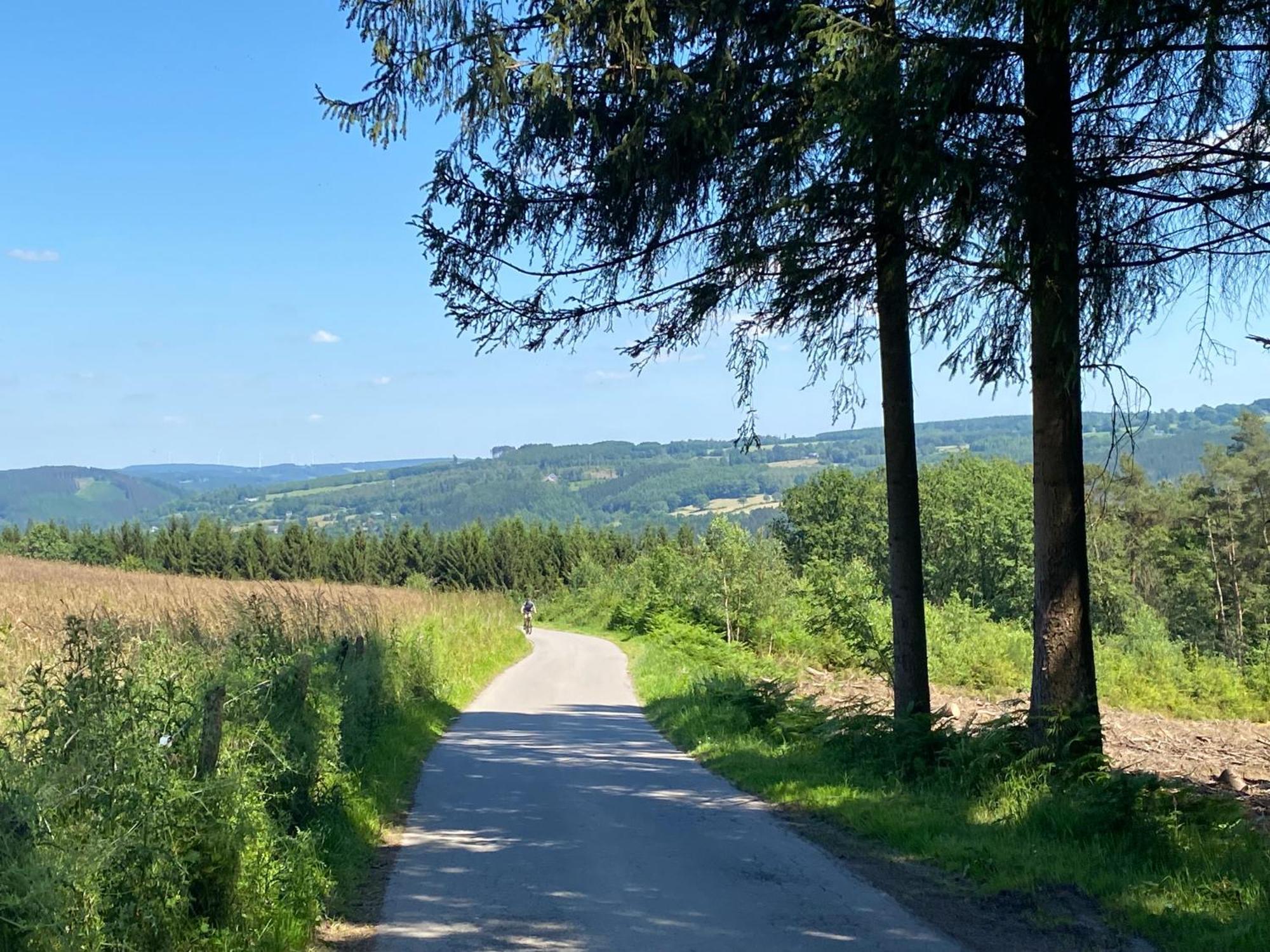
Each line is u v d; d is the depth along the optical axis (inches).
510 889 268.7
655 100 340.8
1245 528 2290.8
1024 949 221.9
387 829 345.7
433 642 872.9
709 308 391.2
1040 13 270.1
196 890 205.9
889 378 460.4
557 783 442.9
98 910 171.5
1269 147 291.0
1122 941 228.7
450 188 375.9
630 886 271.7
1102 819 308.3
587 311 400.5
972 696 1099.3
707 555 1573.6
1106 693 1211.9
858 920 241.9
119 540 4323.3
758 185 354.6
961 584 2373.3
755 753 500.7
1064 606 372.8
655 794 416.2
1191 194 312.0
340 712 378.6
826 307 374.0
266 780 256.1
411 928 235.3
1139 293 326.3
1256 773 587.2
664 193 358.9
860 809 361.4
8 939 147.5
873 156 296.2
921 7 297.9
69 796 169.5
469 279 389.4
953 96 291.0
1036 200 288.4
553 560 4798.2
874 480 2775.6
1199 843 292.8
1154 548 2373.3
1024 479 2379.4
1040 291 307.0
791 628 1448.1
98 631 265.0
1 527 4328.3
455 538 4874.5
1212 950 218.2
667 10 336.5
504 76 330.0
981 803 360.2
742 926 236.1
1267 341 308.0
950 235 305.4
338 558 4559.5
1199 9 256.5
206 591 911.0
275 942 213.2
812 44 324.2
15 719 213.3
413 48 349.7
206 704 219.8
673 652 1226.6
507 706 799.7
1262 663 1350.9
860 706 492.7
